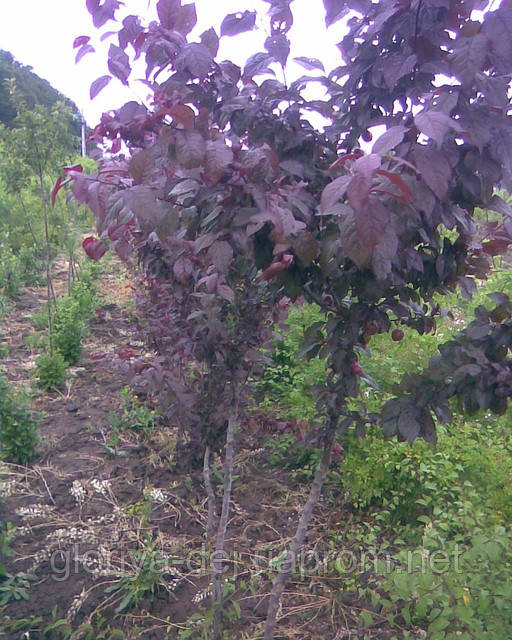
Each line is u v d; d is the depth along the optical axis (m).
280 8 2.00
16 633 2.62
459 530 3.08
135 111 1.87
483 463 3.46
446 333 5.52
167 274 2.89
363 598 2.91
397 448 3.48
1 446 4.04
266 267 1.81
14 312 7.70
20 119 6.27
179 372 3.34
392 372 4.51
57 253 9.96
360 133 2.05
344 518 3.52
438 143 1.32
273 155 1.66
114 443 4.30
